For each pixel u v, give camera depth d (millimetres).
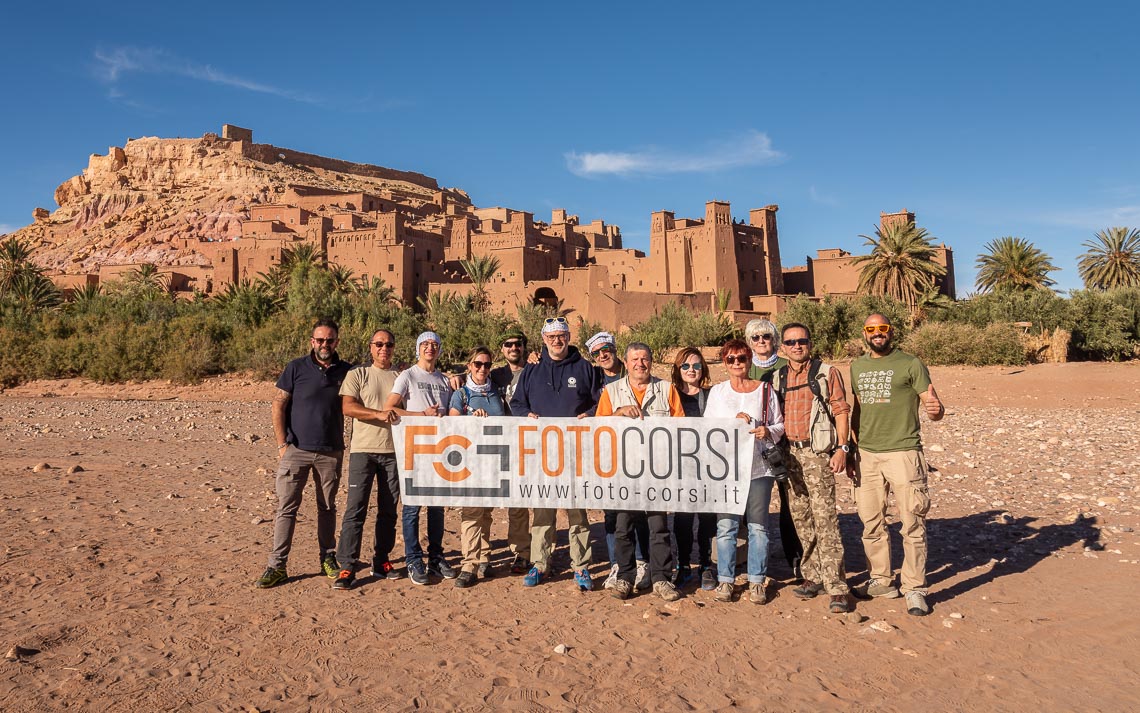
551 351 5578
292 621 4691
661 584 5121
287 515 5512
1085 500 7875
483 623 4664
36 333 38344
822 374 4980
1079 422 16172
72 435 15758
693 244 69938
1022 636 4309
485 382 5691
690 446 5129
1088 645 4160
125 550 6383
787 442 5074
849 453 5137
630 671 3930
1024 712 3438
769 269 74062
